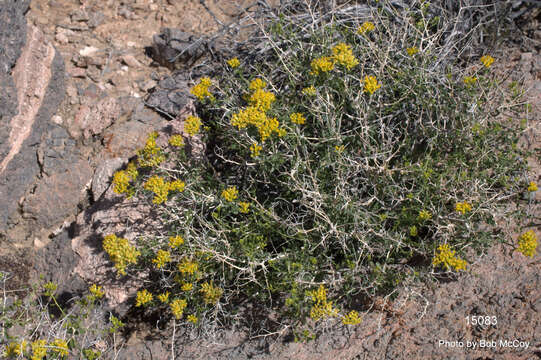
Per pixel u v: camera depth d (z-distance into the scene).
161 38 1.49
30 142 1.37
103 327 1.11
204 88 1.09
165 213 1.06
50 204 1.30
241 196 1.09
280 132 0.96
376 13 1.25
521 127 1.05
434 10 1.34
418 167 1.01
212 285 1.02
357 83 1.12
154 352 1.06
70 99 1.47
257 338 1.01
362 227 0.99
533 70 1.25
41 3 1.66
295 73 1.14
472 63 1.32
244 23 1.47
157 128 1.37
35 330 1.03
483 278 0.96
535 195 1.04
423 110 1.12
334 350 0.96
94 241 1.18
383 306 0.94
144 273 1.12
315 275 0.99
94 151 1.38
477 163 1.01
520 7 1.39
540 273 0.94
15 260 1.25
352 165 1.00
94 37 1.59
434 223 1.00
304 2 1.37
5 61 1.33
